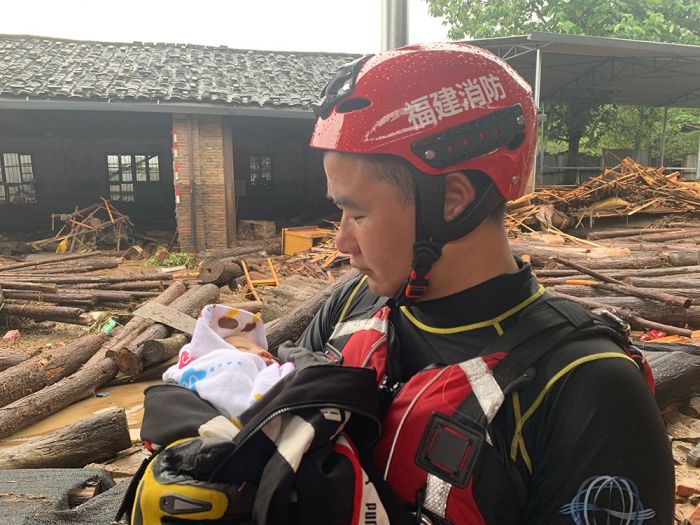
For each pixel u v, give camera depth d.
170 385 1.02
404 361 0.93
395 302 0.99
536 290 0.87
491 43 12.99
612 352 0.77
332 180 0.83
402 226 0.80
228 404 0.96
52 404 4.68
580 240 10.06
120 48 16.70
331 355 1.03
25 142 17.98
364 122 0.78
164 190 19.39
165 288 8.92
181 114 12.54
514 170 0.81
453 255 0.83
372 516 0.76
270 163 20.22
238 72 15.50
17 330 7.29
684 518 2.67
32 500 2.46
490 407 0.75
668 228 11.88
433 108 0.77
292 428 0.78
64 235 14.36
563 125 20.64
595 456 0.72
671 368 3.65
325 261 10.21
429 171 0.77
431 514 0.76
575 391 0.74
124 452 3.77
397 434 0.80
